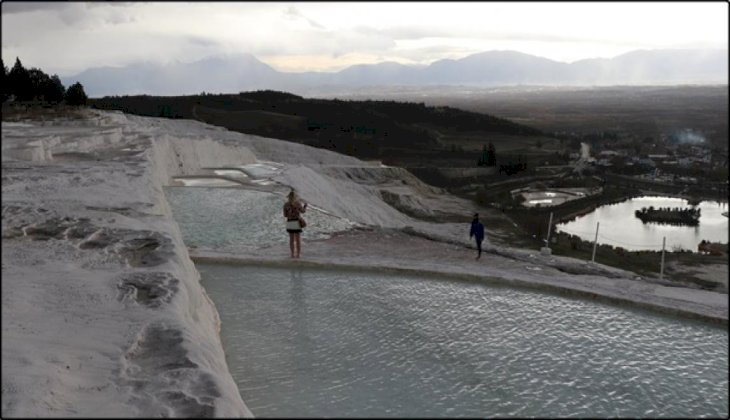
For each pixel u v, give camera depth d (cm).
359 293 1198
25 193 1499
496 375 797
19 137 2438
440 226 3869
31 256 969
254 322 988
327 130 12369
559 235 4738
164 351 652
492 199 7088
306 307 1082
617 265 3425
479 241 1546
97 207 1388
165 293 827
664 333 1027
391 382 752
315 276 1332
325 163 6794
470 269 1395
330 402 687
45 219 1227
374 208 4306
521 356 875
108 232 1148
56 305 761
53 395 542
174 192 2338
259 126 11850
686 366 872
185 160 3347
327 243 1694
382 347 880
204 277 1299
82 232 1138
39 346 638
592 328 1031
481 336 956
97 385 568
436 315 1065
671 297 1221
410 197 5819
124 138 2964
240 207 2123
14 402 518
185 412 524
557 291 1262
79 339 665
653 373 838
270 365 795
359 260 1454
